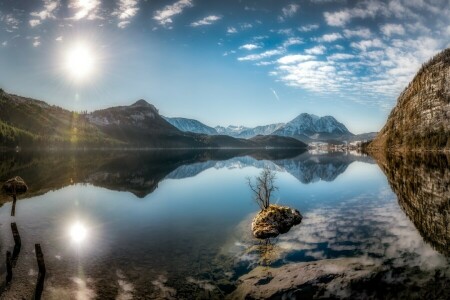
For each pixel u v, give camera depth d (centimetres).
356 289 2609
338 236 4059
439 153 19062
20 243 3875
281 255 3453
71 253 3622
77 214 5569
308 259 3319
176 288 2770
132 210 5891
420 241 3784
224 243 3906
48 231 4522
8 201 6762
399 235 4034
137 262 3334
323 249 3597
